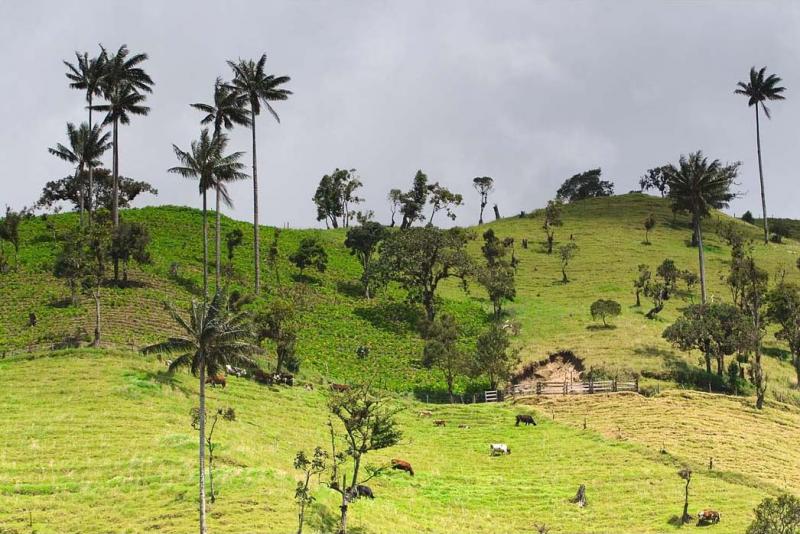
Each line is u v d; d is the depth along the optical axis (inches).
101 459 2386.8
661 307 4896.7
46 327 3814.0
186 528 1995.6
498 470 2930.6
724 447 3107.8
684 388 3843.5
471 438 3280.0
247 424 2972.4
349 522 2188.7
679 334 3988.7
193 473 2322.8
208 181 3949.3
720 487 2701.8
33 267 4670.3
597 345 4343.0
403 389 3917.3
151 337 3725.4
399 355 4340.6
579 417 3489.2
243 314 2084.2
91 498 2146.9
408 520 2332.7
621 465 2933.1
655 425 3329.2
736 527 2306.8
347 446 2967.5
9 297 4234.7
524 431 3344.0
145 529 1998.0
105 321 3902.6
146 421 2743.6
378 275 4847.4
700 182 4626.0
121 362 3280.0
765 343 4682.6
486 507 2539.4
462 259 4761.3
